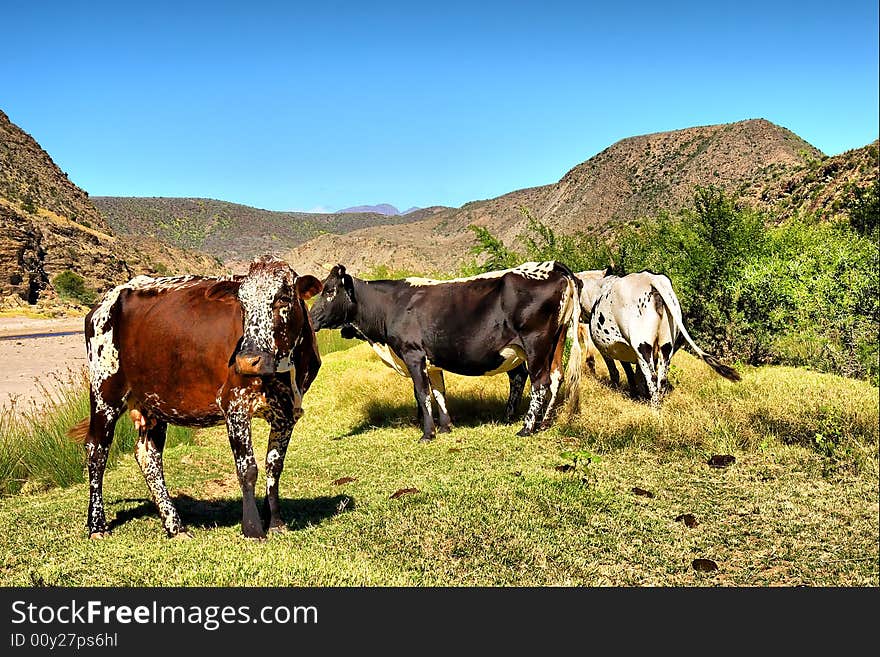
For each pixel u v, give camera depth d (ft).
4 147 518.78
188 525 17.37
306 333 16.42
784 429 23.67
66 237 348.59
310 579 13.26
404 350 27.27
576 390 26.61
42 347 101.91
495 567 14.44
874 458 21.25
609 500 18.35
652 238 44.98
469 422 29.53
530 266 26.61
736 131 501.56
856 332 32.86
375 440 27.40
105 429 16.70
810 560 15.15
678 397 26.86
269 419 16.01
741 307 37.11
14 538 16.08
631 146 578.25
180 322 15.61
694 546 15.81
